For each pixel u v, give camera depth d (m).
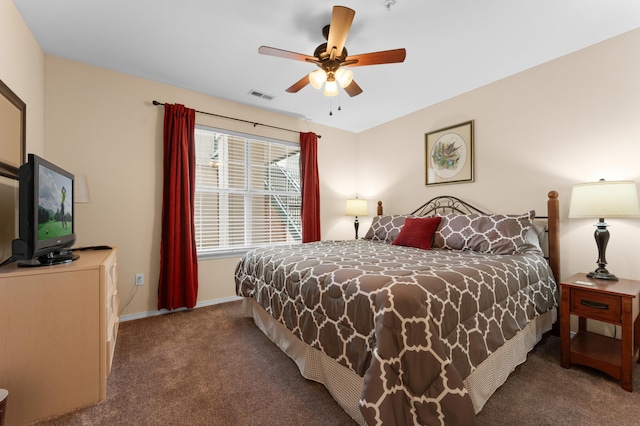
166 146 2.87
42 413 1.39
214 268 3.27
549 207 2.40
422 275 1.40
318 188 3.99
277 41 2.21
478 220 2.60
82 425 1.35
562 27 2.03
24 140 1.90
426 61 2.48
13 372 1.33
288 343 1.92
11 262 1.59
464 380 1.27
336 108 3.59
